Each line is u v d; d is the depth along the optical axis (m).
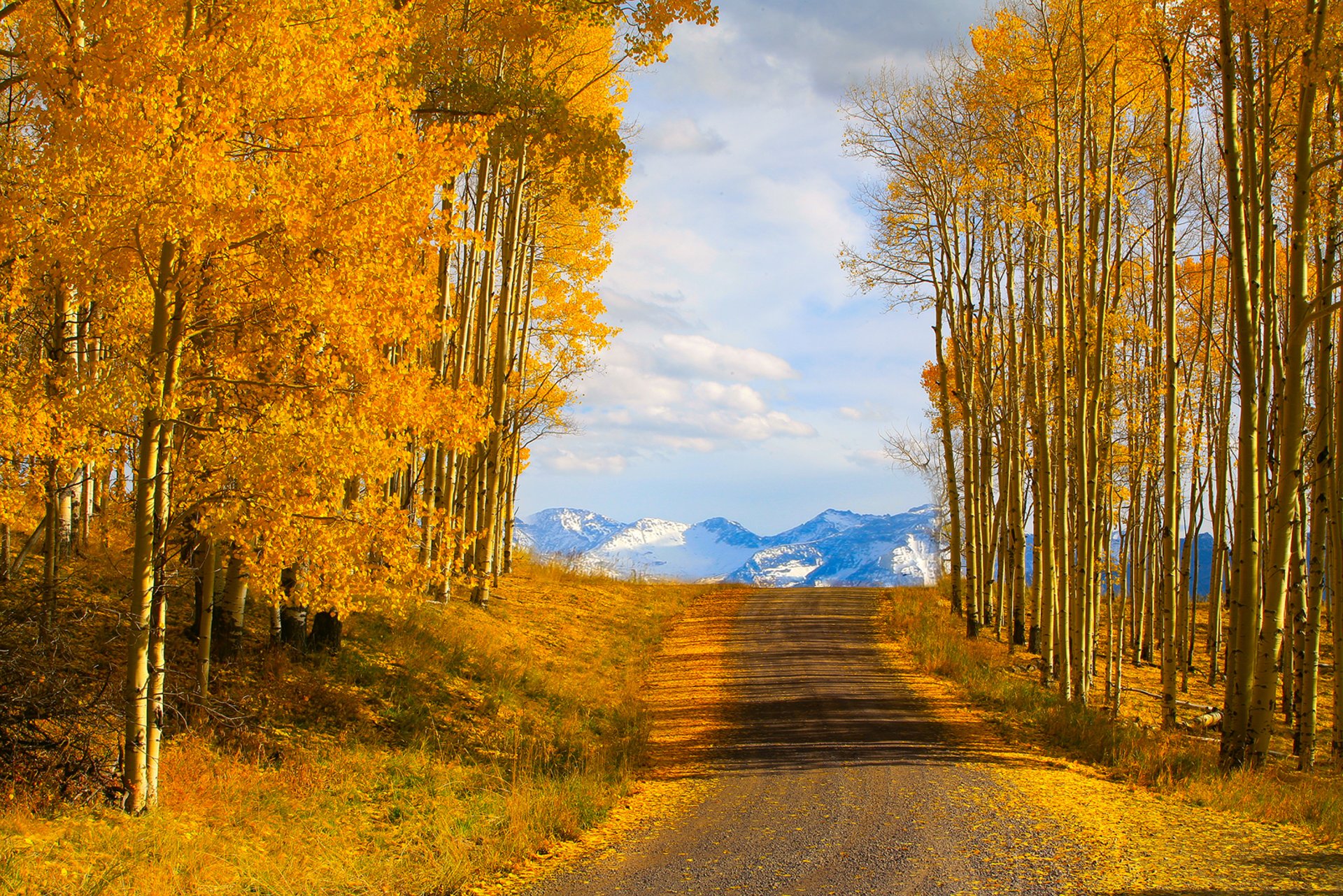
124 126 6.54
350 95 7.62
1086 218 19.97
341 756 10.12
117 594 12.48
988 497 28.02
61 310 8.60
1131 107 17.53
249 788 8.61
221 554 10.42
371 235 7.91
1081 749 12.28
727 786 10.48
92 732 8.08
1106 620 32.03
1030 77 17.05
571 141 14.18
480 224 18.34
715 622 27.77
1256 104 12.47
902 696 17.23
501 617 20.95
